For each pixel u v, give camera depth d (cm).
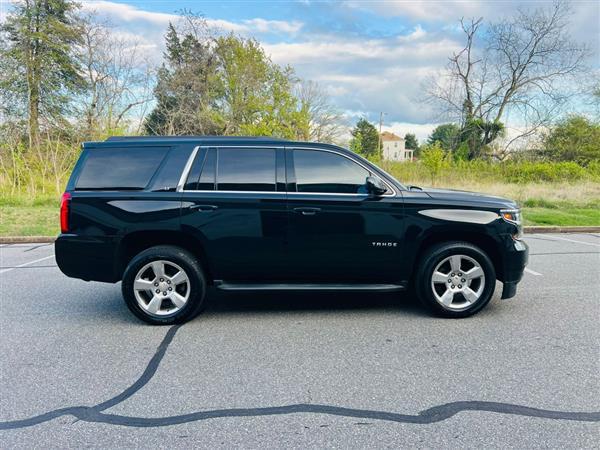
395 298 523
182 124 2952
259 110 3266
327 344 383
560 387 304
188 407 283
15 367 345
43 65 2520
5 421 269
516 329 416
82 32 2402
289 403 287
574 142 2834
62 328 431
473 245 444
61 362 353
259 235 430
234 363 347
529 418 266
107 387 311
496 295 528
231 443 245
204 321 446
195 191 430
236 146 441
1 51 2495
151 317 432
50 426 263
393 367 338
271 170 437
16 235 969
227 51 3203
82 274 434
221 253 431
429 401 287
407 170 2303
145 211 423
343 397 294
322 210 429
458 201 441
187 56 3136
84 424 265
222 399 293
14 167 1559
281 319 450
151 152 440
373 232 434
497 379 317
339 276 445
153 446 243
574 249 829
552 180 2145
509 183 2098
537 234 1024
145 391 304
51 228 1037
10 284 604
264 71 3309
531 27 2812
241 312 473
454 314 444
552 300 507
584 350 367
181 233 429
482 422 263
